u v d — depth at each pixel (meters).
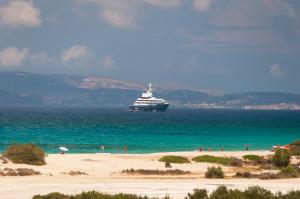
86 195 89.38
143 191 105.88
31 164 157.38
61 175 136.62
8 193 102.38
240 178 138.00
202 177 139.25
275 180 133.12
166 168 159.50
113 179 131.00
